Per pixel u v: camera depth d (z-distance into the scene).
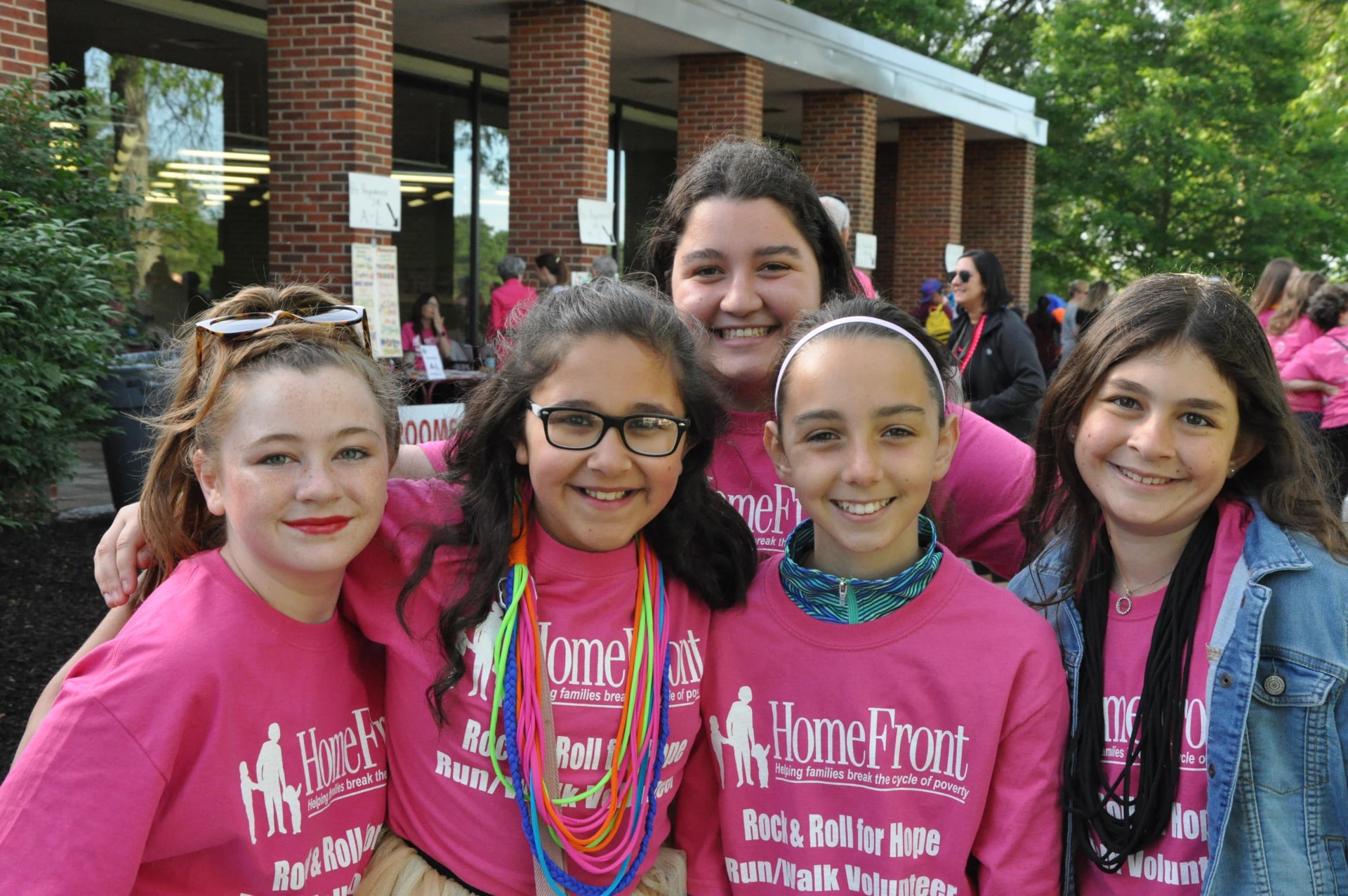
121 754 1.61
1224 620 1.84
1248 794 1.78
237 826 1.69
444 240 15.41
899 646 1.91
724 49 13.54
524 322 1.92
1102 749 1.91
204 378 1.85
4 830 1.56
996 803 1.86
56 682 1.88
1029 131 20.80
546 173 11.77
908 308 18.95
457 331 15.71
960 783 1.86
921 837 1.87
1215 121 25.69
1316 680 1.77
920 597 1.93
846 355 1.86
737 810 1.97
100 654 1.69
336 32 9.16
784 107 18.08
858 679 1.91
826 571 2.01
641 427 1.82
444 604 1.89
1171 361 1.85
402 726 1.88
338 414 1.75
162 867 1.69
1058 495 2.15
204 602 1.74
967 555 2.50
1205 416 1.85
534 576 1.90
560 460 1.80
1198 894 1.80
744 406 2.29
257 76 12.81
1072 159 26.14
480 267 15.97
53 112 6.86
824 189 16.45
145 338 8.47
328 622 1.88
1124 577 2.02
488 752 1.82
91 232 6.95
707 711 2.01
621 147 17.78
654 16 12.12
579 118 11.55
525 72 11.73
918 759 1.88
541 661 1.84
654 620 1.92
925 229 18.80
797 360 1.92
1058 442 2.06
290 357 1.77
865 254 16.06
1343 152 25.73
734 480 2.29
